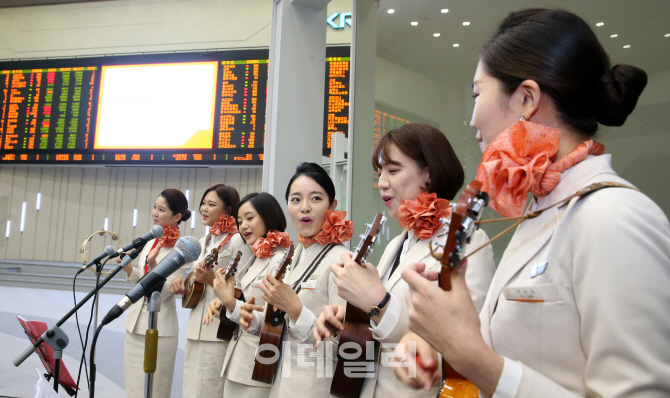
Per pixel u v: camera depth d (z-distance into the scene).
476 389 0.73
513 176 0.66
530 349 0.63
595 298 0.54
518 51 0.70
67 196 9.87
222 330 2.17
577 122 0.69
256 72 7.74
